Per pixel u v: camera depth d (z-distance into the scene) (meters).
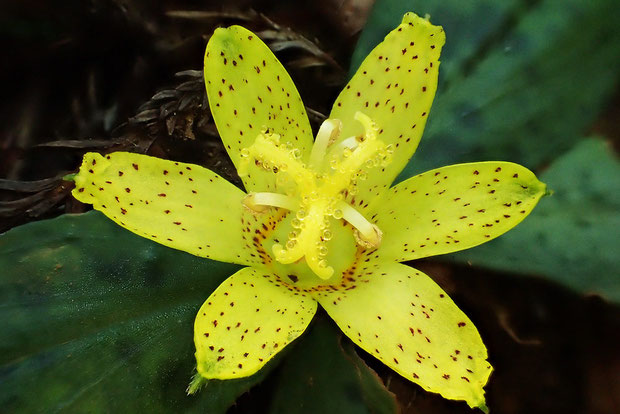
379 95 0.15
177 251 0.16
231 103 0.15
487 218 0.15
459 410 0.17
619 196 0.16
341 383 0.16
